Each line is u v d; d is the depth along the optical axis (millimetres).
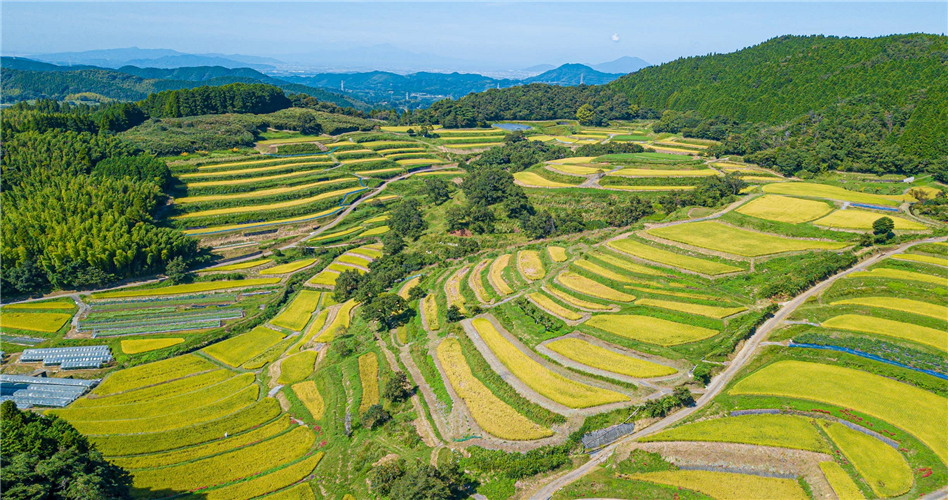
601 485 74125
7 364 126750
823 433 76562
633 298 120312
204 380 119688
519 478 77688
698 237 144500
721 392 87375
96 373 124500
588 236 164375
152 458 92312
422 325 129125
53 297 155125
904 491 66562
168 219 192250
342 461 90562
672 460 75812
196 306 153750
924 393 82000
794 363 91500
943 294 105000
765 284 117562
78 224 166250
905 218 142500
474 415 91438
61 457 72125
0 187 184000
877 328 97188
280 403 109312
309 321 146875
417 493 72312
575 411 86875
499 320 119812
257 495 83812
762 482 71375
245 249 188375
